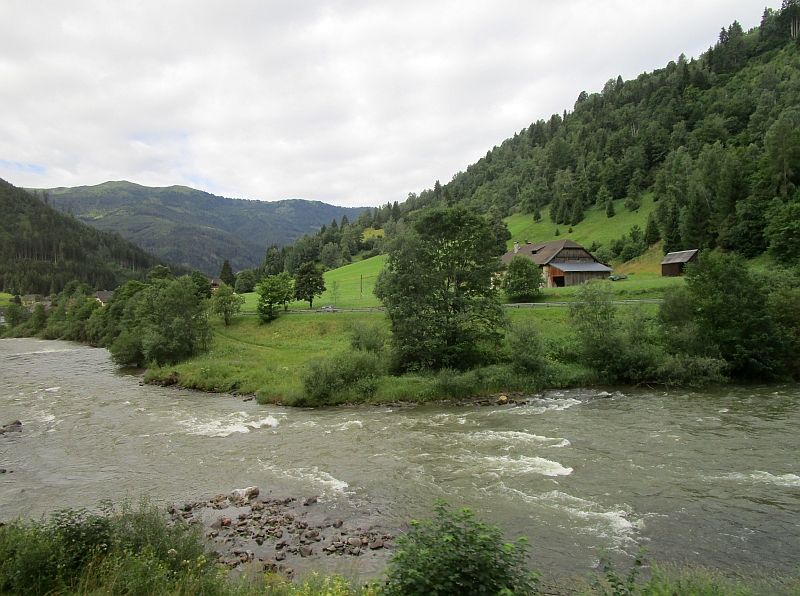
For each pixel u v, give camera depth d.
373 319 66.94
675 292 44.88
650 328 45.97
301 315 74.44
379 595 8.64
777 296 42.50
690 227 92.62
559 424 28.06
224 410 34.69
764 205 79.06
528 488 18.33
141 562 9.66
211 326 67.06
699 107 180.62
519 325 41.75
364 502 17.66
